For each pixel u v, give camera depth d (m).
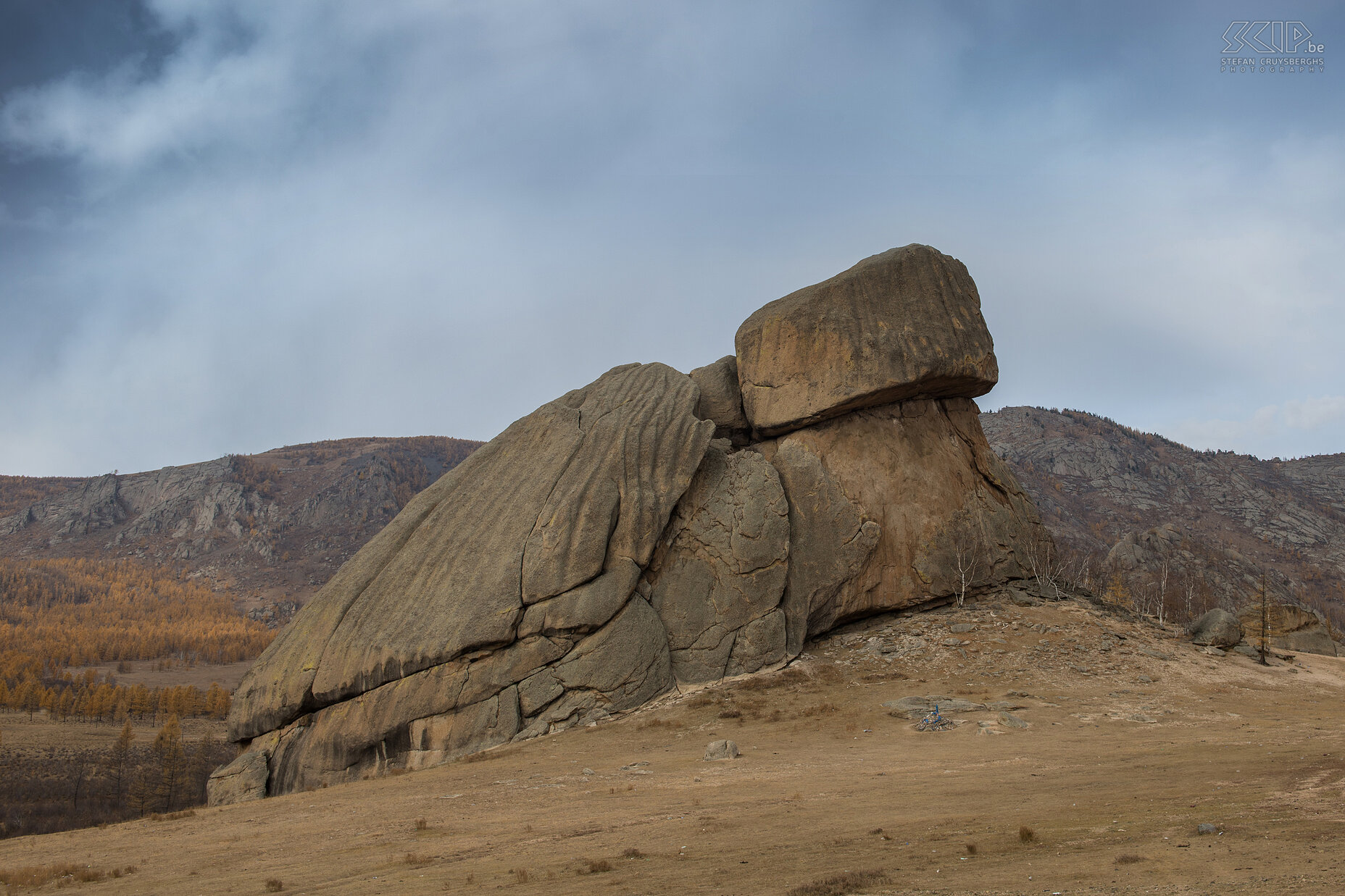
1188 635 44.00
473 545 39.59
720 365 52.38
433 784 28.44
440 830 20.92
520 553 38.53
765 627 40.91
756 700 36.16
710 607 40.84
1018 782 21.23
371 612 38.09
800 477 46.16
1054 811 17.30
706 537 42.50
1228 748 24.44
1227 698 33.81
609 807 22.16
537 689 36.06
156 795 65.44
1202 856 12.88
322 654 37.44
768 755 28.25
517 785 26.70
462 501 41.81
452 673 36.12
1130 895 11.32
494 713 35.31
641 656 37.78
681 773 26.48
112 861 20.48
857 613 44.44
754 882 13.90
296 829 23.03
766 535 42.75
